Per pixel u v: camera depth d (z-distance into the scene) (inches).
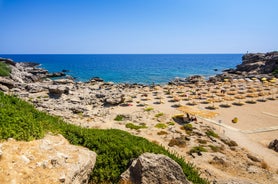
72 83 3181.6
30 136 378.9
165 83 3651.6
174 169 421.7
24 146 347.6
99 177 413.4
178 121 1505.9
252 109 1900.8
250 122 1604.3
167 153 571.5
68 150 387.9
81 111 1615.4
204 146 1075.3
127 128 1285.7
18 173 290.7
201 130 1341.0
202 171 774.5
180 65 7578.7
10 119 392.5
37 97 1907.0
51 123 501.4
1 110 411.8
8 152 318.3
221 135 1309.1
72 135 477.7
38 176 300.2
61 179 308.3
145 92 2554.1
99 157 447.8
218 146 1106.7
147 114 1641.2
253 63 4655.5
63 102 1833.2
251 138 1336.1
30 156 328.8
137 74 4825.3
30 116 467.8
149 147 556.4
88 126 1246.9
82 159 372.5
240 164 889.5
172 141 1088.8
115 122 1409.9
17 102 559.2
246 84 2901.1
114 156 465.7
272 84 2849.4
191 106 1971.0
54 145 388.8
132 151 486.3
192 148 1024.9
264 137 1354.6
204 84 3065.9
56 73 4416.8
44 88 2223.2
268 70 4052.7
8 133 354.9
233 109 1898.4
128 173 413.4
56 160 339.9
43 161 328.2
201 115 1696.6
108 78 4227.4
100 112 1646.2
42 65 7278.5
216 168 821.2
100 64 7854.3
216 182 543.8
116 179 422.6
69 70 5625.0
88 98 2066.9
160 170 405.1
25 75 3462.1
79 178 344.5
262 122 1606.8
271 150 1170.0
